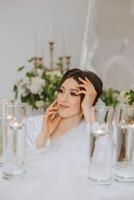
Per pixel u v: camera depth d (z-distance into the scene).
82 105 1.49
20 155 1.26
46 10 2.75
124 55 2.70
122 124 1.28
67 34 2.80
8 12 2.67
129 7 2.68
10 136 1.25
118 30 2.67
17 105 1.30
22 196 1.12
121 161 1.26
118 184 1.23
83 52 2.65
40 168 1.34
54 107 1.53
